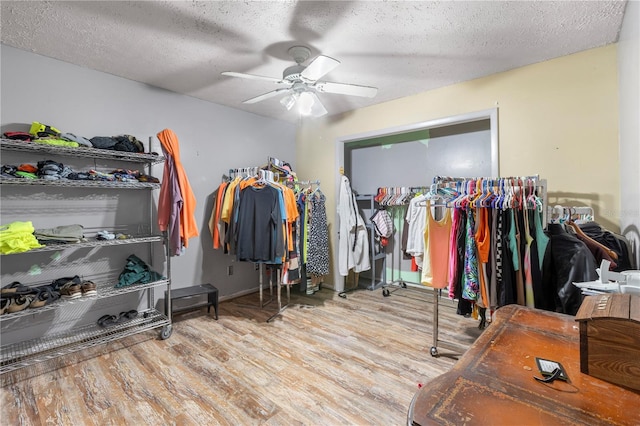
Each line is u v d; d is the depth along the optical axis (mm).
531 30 2045
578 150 2365
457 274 2027
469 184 2037
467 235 1955
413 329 2748
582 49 2314
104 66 2582
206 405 1722
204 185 3436
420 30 2043
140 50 2314
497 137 2729
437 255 2180
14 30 2029
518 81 2629
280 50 2316
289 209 3148
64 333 2453
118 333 2439
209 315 3102
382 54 2385
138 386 1893
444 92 3047
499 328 1146
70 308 2512
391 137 4238
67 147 2217
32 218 2324
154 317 2744
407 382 1946
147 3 1760
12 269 2242
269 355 2279
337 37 2135
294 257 3271
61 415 1636
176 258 3201
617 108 2203
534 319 1227
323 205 3674
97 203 2637
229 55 2396
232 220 3072
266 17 1901
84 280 2551
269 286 4113
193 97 3318
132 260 2682
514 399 739
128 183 2506
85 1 1734
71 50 2305
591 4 1767
